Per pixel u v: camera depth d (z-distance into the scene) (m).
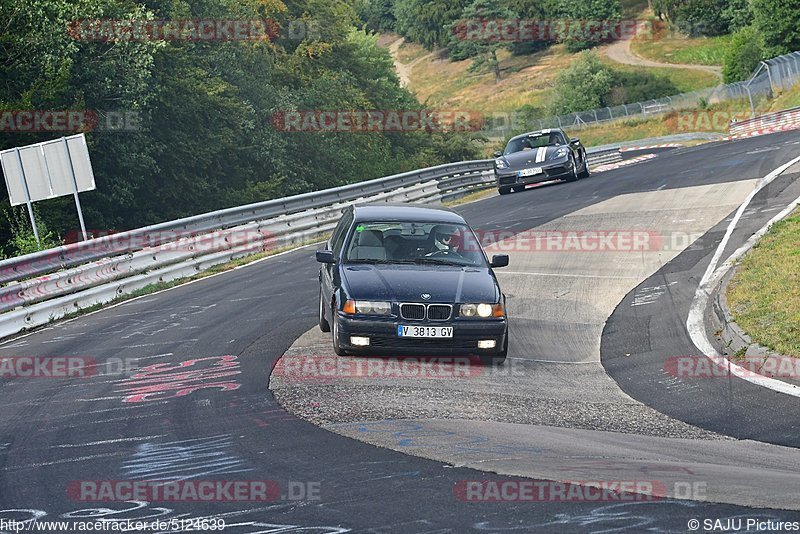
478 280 26.72
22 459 18.02
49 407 22.75
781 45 183.38
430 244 28.31
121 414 21.45
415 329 25.22
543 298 36.75
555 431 19.59
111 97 76.81
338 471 16.11
